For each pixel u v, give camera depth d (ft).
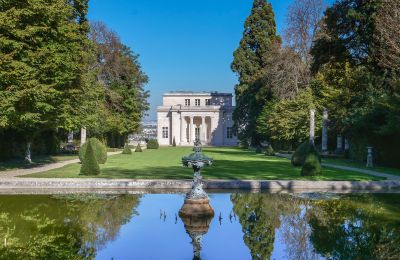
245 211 39.50
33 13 66.64
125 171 74.18
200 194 38.52
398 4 77.41
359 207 41.60
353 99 104.88
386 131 80.43
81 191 53.42
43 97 65.98
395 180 59.52
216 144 269.64
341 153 125.08
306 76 136.26
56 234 30.17
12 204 42.52
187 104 293.43
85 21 105.81
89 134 152.35
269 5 190.60
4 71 60.70
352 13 94.58
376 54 92.48
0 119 61.72
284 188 55.47
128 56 192.75
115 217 36.50
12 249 26.35
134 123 185.06
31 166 83.87
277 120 133.08
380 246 27.27
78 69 89.10
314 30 136.26
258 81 166.09
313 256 25.03
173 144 249.55
